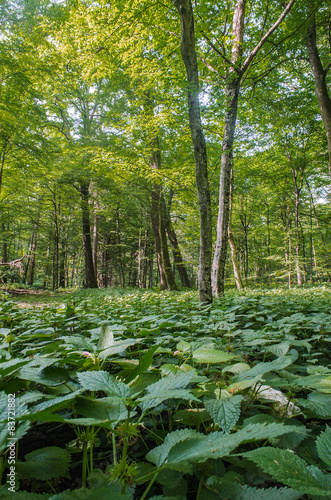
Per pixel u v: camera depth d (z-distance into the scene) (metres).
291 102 13.04
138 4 7.80
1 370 1.15
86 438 1.14
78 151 14.76
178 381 1.06
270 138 16.27
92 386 1.08
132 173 12.34
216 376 2.00
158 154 15.30
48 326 3.10
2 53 12.14
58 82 17.50
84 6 9.62
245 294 8.96
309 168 18.78
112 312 4.68
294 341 2.05
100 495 0.70
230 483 1.01
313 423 1.74
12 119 13.13
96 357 1.54
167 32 8.29
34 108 13.57
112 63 11.15
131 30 8.82
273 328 3.12
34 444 1.60
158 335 2.85
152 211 18.39
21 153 14.65
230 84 7.71
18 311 5.08
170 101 10.01
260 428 0.84
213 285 7.94
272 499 0.84
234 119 7.75
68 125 21.03
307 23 8.79
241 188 19.84
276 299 6.18
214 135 12.79
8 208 18.67
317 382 1.40
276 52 10.55
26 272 30.56
